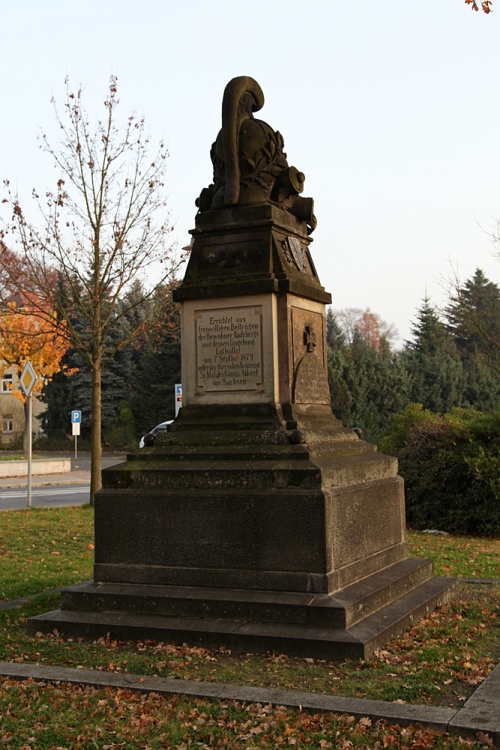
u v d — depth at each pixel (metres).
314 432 7.76
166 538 7.28
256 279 7.79
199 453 7.53
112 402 56.91
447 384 44.53
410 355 49.09
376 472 8.16
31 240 17.95
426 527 15.40
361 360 43.09
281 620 6.59
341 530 7.07
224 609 6.78
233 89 8.25
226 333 7.92
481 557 11.80
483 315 29.83
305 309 8.30
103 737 4.85
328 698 5.23
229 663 6.17
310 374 8.23
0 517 16.42
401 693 5.38
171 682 5.62
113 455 50.84
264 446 7.42
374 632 6.45
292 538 6.85
